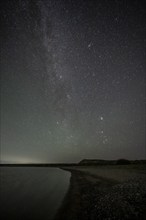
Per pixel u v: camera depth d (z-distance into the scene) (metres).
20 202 12.48
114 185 14.98
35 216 9.11
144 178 17.81
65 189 17.41
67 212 8.87
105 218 7.32
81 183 19.42
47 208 10.55
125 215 7.23
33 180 27.06
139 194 9.98
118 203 8.91
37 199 13.37
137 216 6.95
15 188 19.14
